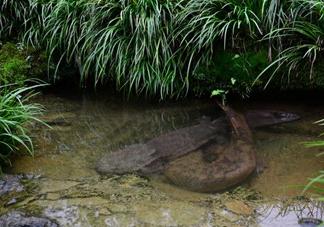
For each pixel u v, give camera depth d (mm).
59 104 3312
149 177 2703
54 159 2814
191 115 3176
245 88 3221
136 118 3176
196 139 2934
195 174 2680
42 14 3383
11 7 3453
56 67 3418
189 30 3191
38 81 3436
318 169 2709
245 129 2947
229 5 3158
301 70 3143
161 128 3082
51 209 2512
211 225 2438
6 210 2498
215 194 2596
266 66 3152
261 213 2490
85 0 3326
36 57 3420
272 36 3088
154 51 3225
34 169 2740
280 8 3070
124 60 3248
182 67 3240
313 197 2559
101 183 2666
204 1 3145
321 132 2949
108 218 2475
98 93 3434
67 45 3426
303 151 2826
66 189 2623
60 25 3371
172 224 2445
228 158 2760
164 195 2596
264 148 2857
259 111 3137
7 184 2637
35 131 3027
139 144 2920
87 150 2893
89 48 3307
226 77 3213
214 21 3113
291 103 3207
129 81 3355
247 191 2605
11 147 2822
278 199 2557
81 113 3225
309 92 3213
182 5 3254
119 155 2828
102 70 3260
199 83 3275
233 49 3172
